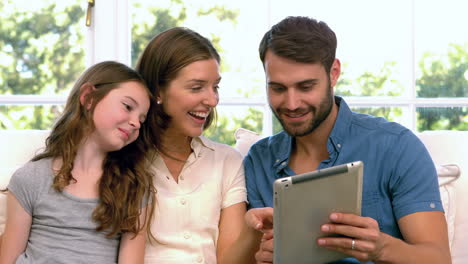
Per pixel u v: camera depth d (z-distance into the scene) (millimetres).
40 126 2352
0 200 1756
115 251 1597
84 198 1582
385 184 1604
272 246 1457
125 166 1646
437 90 2428
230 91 2404
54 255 1520
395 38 2424
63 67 2361
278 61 1547
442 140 1939
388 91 2428
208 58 1646
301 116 1573
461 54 2420
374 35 2426
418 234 1506
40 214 1567
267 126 2389
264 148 1768
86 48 2363
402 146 1603
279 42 1544
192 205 1657
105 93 1592
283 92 1574
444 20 2418
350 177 1318
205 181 1698
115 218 1573
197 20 2396
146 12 2377
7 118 2340
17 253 1565
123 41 2365
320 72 1553
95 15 2342
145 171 1652
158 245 1634
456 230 1811
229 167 1746
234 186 1730
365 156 1623
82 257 1533
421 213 1526
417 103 2406
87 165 1631
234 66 2404
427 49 2422
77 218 1563
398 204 1564
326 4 2420
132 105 1600
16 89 2352
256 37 2406
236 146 1980
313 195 1306
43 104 2346
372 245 1328
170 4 2385
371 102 2412
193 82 1624
